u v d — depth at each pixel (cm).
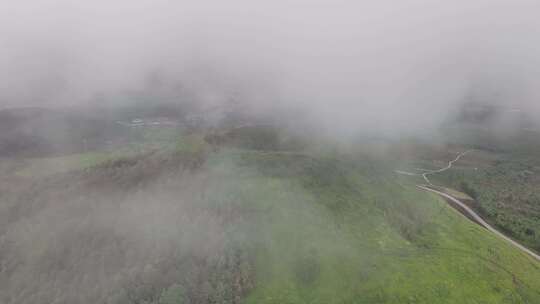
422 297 9694
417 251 11856
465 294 10000
